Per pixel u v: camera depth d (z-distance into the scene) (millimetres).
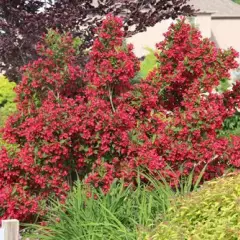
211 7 40594
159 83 7977
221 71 7871
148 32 35656
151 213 6617
